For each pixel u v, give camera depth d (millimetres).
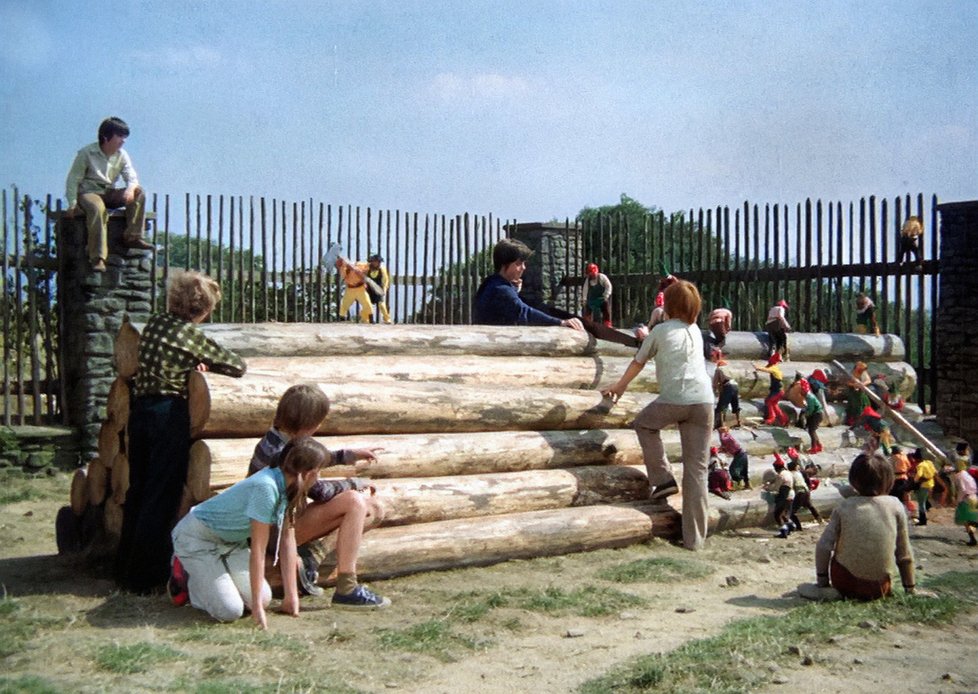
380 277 15883
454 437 7883
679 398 8344
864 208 15617
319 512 6090
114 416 7129
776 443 10453
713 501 9094
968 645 5367
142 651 4773
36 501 11055
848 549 6250
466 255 19406
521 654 5180
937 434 12938
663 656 4988
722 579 7195
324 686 4469
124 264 13391
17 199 12883
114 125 13109
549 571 7215
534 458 8328
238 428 6633
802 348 12359
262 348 7684
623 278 20156
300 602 6105
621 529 8133
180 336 6574
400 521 7176
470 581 6809
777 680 4691
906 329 14992
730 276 17797
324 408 5926
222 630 5367
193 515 5754
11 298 13109
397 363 8133
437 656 5078
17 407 13484
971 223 14078
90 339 13086
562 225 20984
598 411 8984
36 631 5227
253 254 15836
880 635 5520
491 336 9008
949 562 7992
